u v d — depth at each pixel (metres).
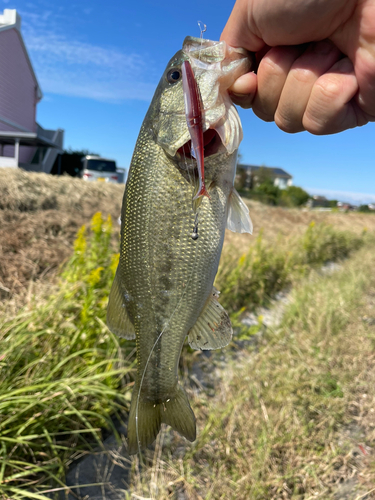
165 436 0.45
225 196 0.26
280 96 0.25
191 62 0.25
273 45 0.24
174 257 0.25
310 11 0.21
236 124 0.25
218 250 0.26
